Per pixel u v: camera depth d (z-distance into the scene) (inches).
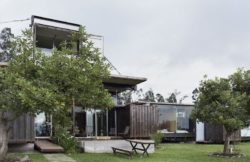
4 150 546.3
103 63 560.1
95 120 925.8
